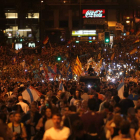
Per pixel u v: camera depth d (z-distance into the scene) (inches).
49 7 4249.5
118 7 4279.0
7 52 2524.6
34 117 390.9
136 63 1919.3
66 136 269.9
